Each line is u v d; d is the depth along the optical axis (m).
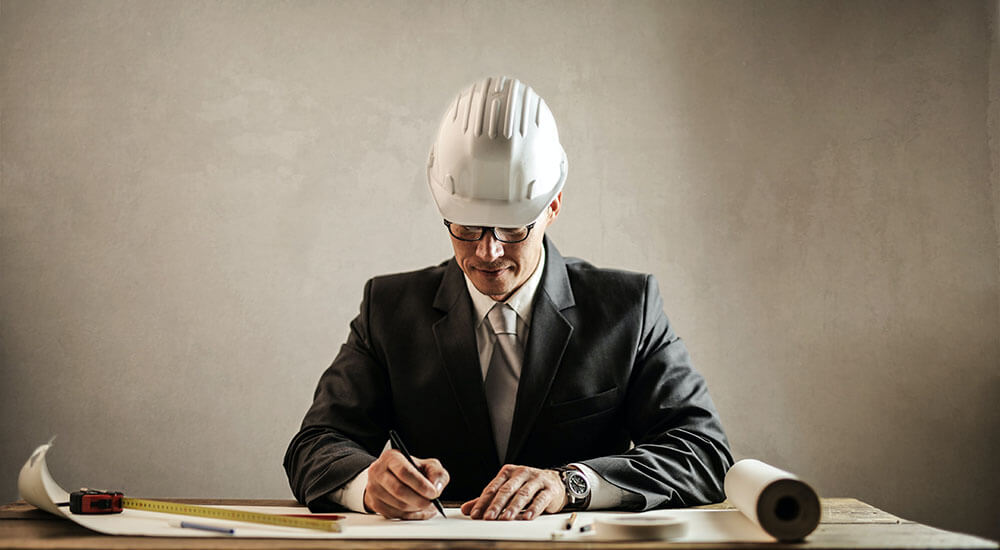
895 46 3.03
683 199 3.04
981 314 2.93
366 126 3.12
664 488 1.53
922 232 2.97
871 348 2.95
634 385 1.81
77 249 3.09
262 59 3.15
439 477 1.38
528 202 1.64
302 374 3.05
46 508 1.36
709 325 2.99
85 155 3.12
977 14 3.01
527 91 1.69
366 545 1.12
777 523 1.13
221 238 3.09
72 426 3.03
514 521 1.34
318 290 3.07
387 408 1.85
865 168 3.01
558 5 3.13
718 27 3.09
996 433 2.90
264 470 3.02
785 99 3.05
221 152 3.12
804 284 2.99
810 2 3.08
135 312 3.07
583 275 1.89
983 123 2.98
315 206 3.10
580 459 1.78
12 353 3.05
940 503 2.90
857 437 2.93
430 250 3.08
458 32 3.14
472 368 1.77
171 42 3.15
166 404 3.04
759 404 2.96
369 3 3.15
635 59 3.10
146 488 3.02
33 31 3.15
